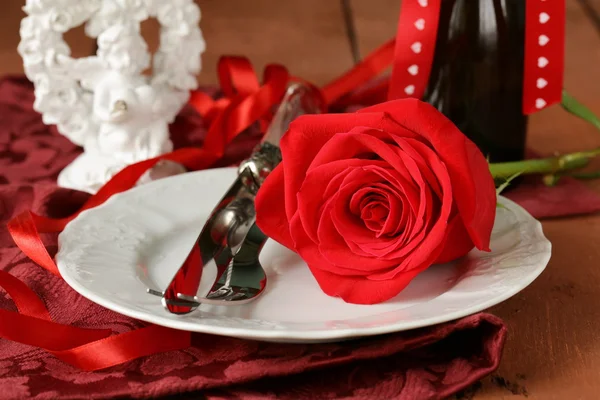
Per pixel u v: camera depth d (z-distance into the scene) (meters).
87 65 0.87
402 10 0.85
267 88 0.94
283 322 0.66
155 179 0.88
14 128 1.00
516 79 0.86
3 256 0.79
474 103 0.87
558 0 0.83
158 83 0.89
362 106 1.01
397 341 0.66
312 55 1.21
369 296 0.68
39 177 0.92
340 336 0.64
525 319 0.72
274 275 0.73
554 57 0.83
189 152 0.89
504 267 0.70
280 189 0.71
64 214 0.85
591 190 0.89
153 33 1.29
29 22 0.86
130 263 0.73
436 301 0.67
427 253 0.66
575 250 0.80
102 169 0.89
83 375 0.66
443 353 0.68
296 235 0.69
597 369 0.68
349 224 0.69
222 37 1.28
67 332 0.69
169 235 0.78
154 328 0.68
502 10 0.85
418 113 0.67
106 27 0.87
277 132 0.85
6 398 0.64
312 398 0.65
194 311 0.68
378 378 0.66
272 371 0.65
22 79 1.10
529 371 0.68
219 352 0.68
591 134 1.00
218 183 0.83
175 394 0.65
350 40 1.27
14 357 0.68
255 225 0.76
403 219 0.67
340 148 0.68
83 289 0.68
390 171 0.67
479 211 0.67
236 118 0.94
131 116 0.88
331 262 0.68
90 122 0.90
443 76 0.87
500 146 0.88
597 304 0.74
